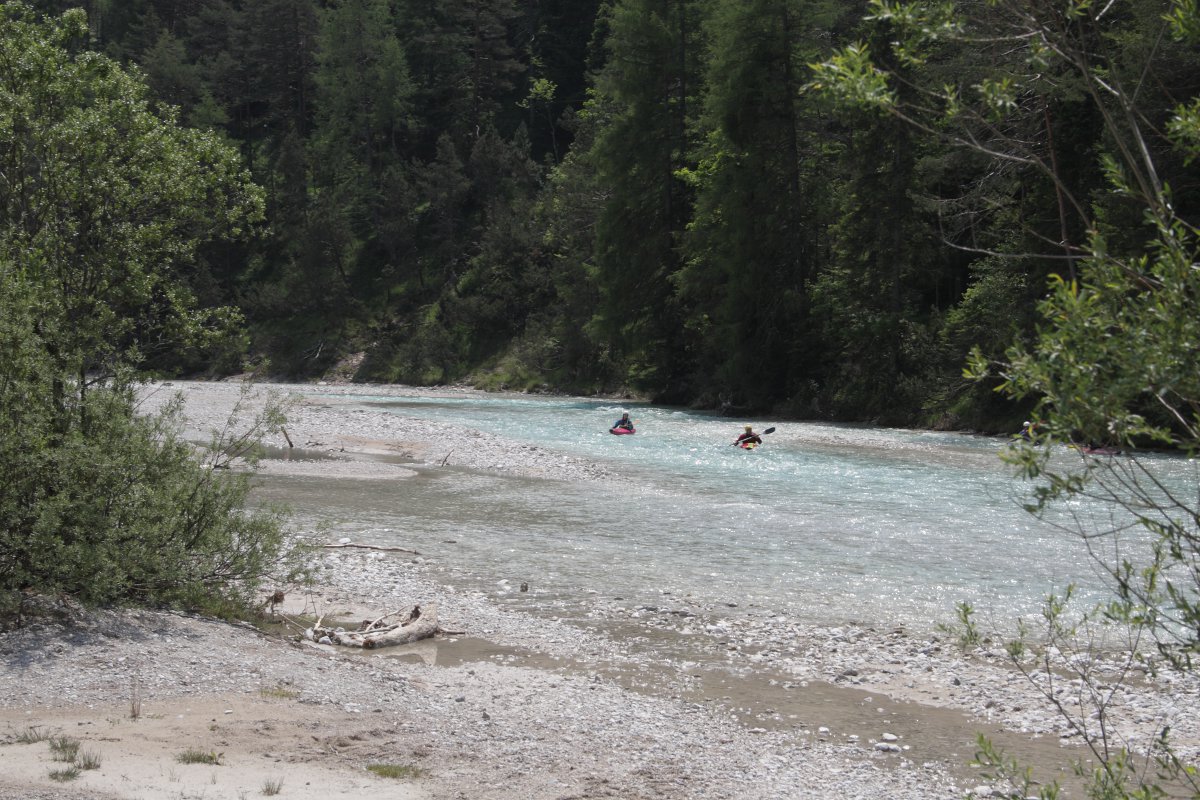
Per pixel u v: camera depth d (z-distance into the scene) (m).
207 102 90.25
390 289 83.75
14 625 9.38
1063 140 29.52
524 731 8.44
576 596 13.73
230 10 102.75
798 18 43.94
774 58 44.31
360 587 13.79
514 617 12.61
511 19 102.56
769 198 44.50
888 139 39.50
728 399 47.19
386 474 25.86
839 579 14.68
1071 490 3.49
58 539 9.58
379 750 7.68
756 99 44.19
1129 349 3.11
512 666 10.63
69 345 11.27
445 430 34.28
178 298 13.22
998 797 7.41
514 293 75.69
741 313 45.09
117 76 13.16
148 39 99.75
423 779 7.16
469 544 17.12
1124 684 10.21
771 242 44.19
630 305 52.72
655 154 52.59
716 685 10.20
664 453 30.02
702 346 50.47
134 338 12.78
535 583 14.46
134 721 7.79
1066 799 7.32
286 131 99.31
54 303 11.10
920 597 13.66
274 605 12.42
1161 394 3.15
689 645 11.59
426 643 11.45
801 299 44.09
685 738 8.55
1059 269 30.41
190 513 11.09
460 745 7.97
